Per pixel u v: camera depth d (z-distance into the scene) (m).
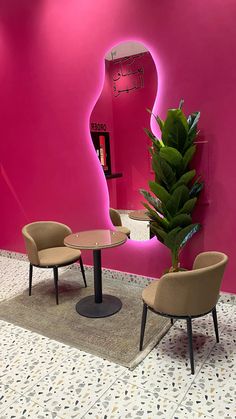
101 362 2.20
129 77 3.07
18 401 1.89
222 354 2.22
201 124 2.76
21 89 3.84
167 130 2.54
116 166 3.32
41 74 3.64
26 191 4.12
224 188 2.75
